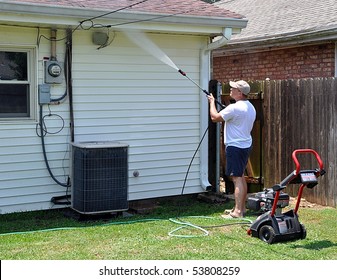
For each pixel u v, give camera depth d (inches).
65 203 297.3
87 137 302.2
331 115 299.7
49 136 291.6
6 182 281.4
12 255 206.4
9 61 280.5
